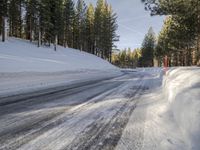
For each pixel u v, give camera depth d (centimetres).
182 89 741
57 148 461
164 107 812
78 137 523
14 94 1124
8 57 2634
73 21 6494
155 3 1747
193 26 2055
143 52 9419
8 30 5266
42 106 852
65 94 1156
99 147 466
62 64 3244
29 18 4788
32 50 3831
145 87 1470
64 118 683
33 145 476
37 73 2052
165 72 1791
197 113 491
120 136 529
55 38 4688
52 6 4728
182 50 5112
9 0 4066
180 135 520
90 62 4681
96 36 6831
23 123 629
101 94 1164
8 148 460
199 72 1019
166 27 5106
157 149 450
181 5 1647
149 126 599
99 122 643
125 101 965
